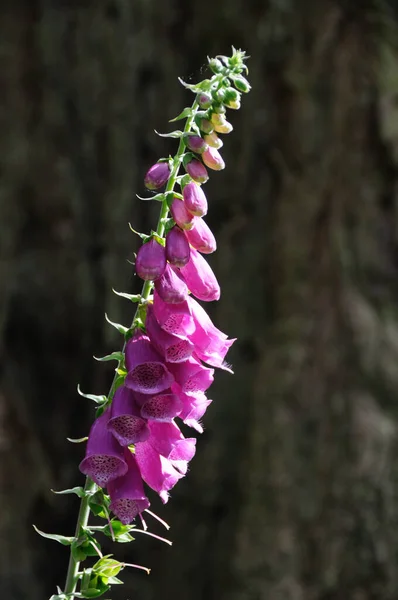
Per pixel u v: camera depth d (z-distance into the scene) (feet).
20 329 10.11
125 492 3.95
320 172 10.51
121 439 3.92
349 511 10.40
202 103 3.91
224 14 10.36
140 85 10.26
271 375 10.44
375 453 10.47
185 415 4.00
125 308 10.16
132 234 10.20
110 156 10.12
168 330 3.97
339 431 10.44
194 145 3.92
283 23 10.40
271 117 10.44
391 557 10.48
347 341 10.52
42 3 10.02
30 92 9.96
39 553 10.15
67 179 9.98
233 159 10.51
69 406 10.39
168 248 3.94
